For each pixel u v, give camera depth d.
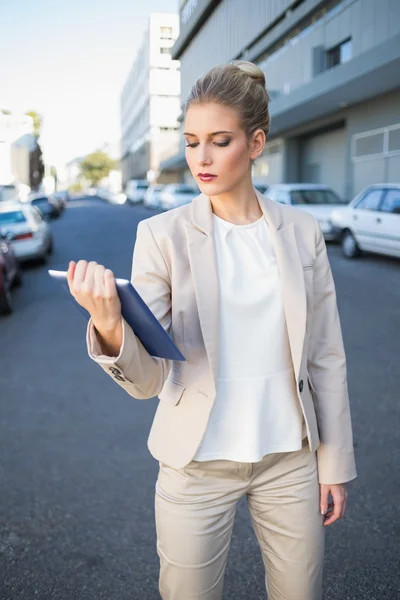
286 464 1.39
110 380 4.70
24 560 2.39
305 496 1.39
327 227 12.45
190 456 1.29
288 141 24.14
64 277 1.13
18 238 12.02
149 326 1.12
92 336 1.12
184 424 1.30
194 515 1.32
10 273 8.80
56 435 3.63
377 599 2.13
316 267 1.42
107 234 18.22
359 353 5.14
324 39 18.92
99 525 2.62
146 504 2.78
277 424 1.36
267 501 1.40
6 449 3.44
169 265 1.29
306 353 1.37
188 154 1.27
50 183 59.53
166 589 1.37
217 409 1.31
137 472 3.10
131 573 2.30
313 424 1.38
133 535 2.54
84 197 81.62
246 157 1.26
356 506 2.71
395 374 4.57
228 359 1.31
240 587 2.22
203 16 27.39
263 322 1.32
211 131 1.22
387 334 5.73
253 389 1.32
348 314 6.61
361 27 16.77
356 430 3.55
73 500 2.83
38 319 7.30
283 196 13.70
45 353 5.65
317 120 21.08
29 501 2.83
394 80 14.88
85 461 3.25
